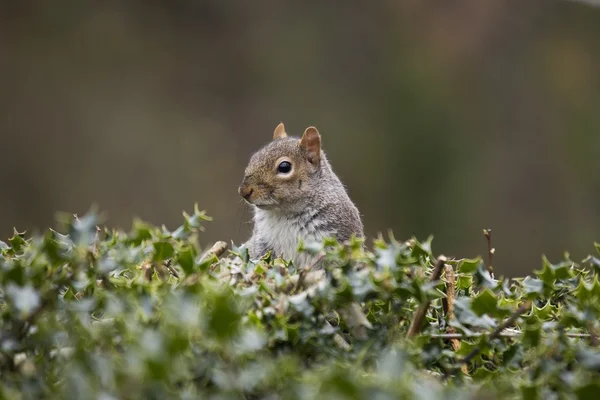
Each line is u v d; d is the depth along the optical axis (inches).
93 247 125.5
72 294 125.3
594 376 113.0
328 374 87.4
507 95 730.8
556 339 116.6
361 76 749.3
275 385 96.5
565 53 738.2
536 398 102.7
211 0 776.3
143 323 107.1
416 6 764.0
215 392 98.9
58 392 97.2
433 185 692.1
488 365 126.2
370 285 117.6
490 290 128.7
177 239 145.7
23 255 131.8
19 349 104.1
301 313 118.7
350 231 310.8
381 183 693.9
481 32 746.8
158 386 89.3
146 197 679.1
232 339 96.4
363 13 767.7
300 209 305.0
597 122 712.4
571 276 130.3
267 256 166.2
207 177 693.9
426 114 717.9
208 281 112.2
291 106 738.8
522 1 749.9
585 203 685.3
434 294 118.7
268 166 302.7
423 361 119.0
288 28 773.9
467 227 668.7
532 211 682.8
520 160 702.5
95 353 101.1
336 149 706.2
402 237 674.8
